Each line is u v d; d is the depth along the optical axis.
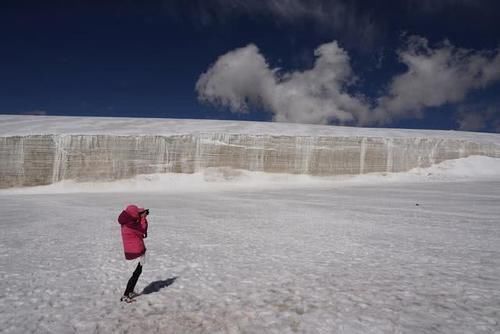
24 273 9.02
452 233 14.87
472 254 10.86
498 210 23.34
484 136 75.25
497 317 5.97
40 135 54.44
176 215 21.89
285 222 18.59
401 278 8.27
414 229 16.02
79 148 55.22
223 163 58.94
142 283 8.14
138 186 52.94
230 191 45.19
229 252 11.37
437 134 73.56
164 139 57.91
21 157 52.91
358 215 21.41
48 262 10.19
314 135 63.06
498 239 13.45
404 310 6.29
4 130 59.00
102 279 8.49
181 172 57.31
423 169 61.22
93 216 22.16
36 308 6.61
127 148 56.47
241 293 7.33
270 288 7.63
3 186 51.44
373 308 6.39
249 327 5.70
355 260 10.15
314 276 8.51
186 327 5.75
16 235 15.15
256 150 59.94
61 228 17.19
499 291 7.29
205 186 53.16
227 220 19.52
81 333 5.56
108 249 12.04
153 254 11.12
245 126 73.06
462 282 7.92
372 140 62.47
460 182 51.66
